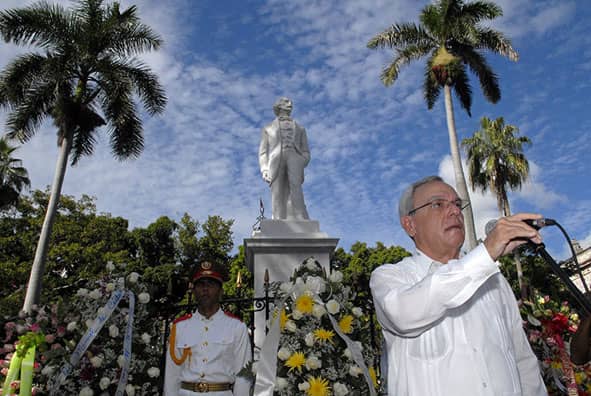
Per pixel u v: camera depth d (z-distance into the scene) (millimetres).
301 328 3342
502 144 27438
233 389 4051
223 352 4035
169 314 4910
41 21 16531
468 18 21109
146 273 27031
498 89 22016
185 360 4043
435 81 22438
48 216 16109
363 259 28188
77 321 4312
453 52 21828
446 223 2398
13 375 4078
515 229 1933
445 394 2006
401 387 2145
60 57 16797
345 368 3277
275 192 8508
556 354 4734
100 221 28016
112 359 4227
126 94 17609
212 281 4230
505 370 2039
